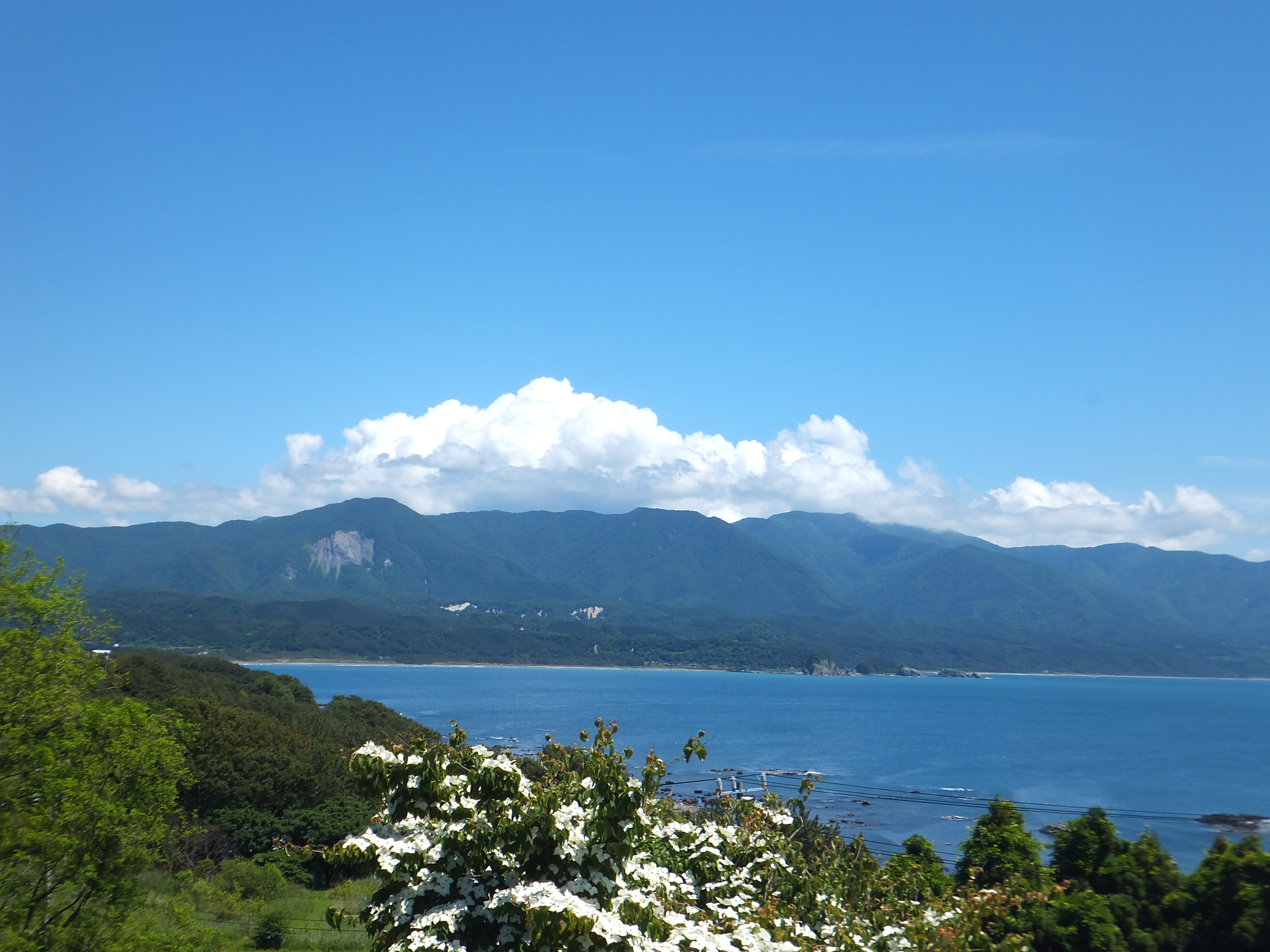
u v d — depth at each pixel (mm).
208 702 57625
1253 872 14961
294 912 31141
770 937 9930
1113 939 14766
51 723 16484
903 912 12242
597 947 7730
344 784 50094
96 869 15500
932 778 119062
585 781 8938
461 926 7891
